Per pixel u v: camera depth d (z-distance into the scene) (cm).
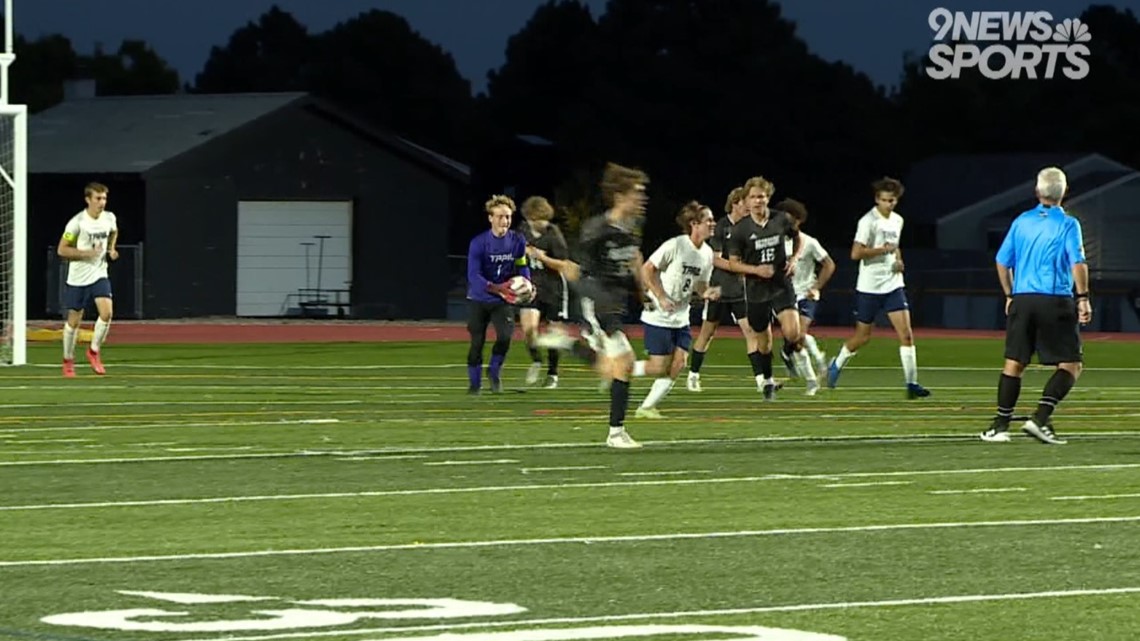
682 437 2473
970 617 1257
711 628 1216
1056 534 1622
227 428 2583
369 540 1586
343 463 2159
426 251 7788
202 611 1273
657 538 1598
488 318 3306
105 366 4116
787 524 1680
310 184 7488
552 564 1465
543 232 3528
